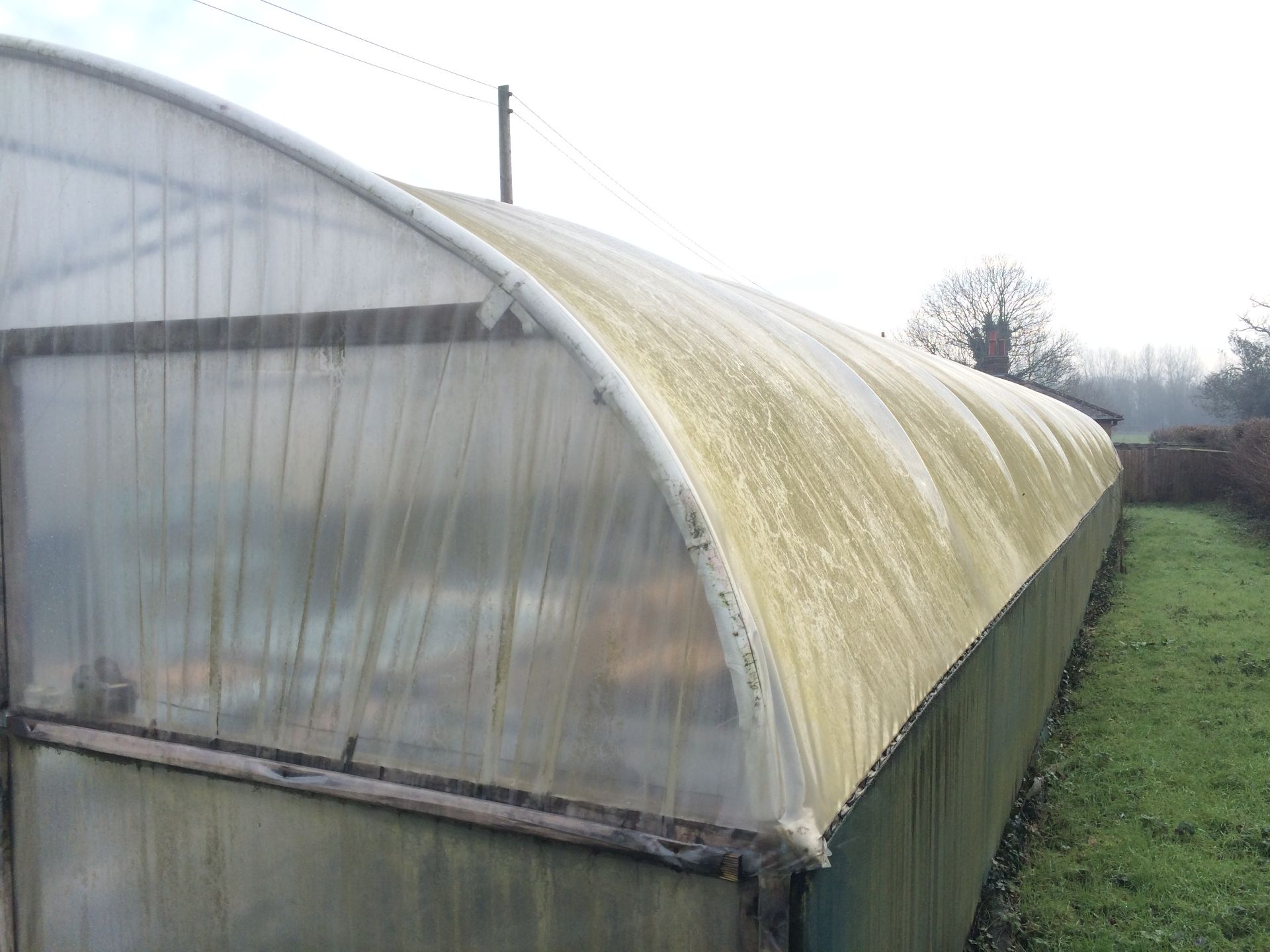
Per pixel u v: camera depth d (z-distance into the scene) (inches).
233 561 107.9
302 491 103.7
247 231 106.1
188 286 109.6
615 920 87.3
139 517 114.1
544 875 90.4
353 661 100.5
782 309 250.1
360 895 100.7
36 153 117.9
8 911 124.4
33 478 120.6
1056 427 526.6
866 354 249.9
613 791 87.0
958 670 136.4
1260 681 339.9
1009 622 193.2
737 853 80.7
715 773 82.9
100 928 118.6
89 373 116.1
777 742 81.7
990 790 178.1
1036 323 2271.2
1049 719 292.8
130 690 115.3
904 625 121.9
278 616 105.0
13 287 120.1
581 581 89.1
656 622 85.8
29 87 117.8
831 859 86.0
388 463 99.0
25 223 119.1
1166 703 322.3
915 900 118.3
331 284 101.7
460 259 95.4
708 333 134.9
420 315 97.2
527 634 91.7
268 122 103.5
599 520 88.4
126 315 113.4
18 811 123.8
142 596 114.0
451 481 95.7
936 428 218.5
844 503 125.8
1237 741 283.4
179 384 110.6
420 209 96.4
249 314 106.1
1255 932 185.5
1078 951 178.2
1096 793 249.3
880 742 100.3
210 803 109.7
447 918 95.8
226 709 108.3
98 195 114.5
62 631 119.7
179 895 112.8
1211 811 236.1
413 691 97.1
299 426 103.8
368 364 100.0
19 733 121.0
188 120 108.8
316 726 102.5
